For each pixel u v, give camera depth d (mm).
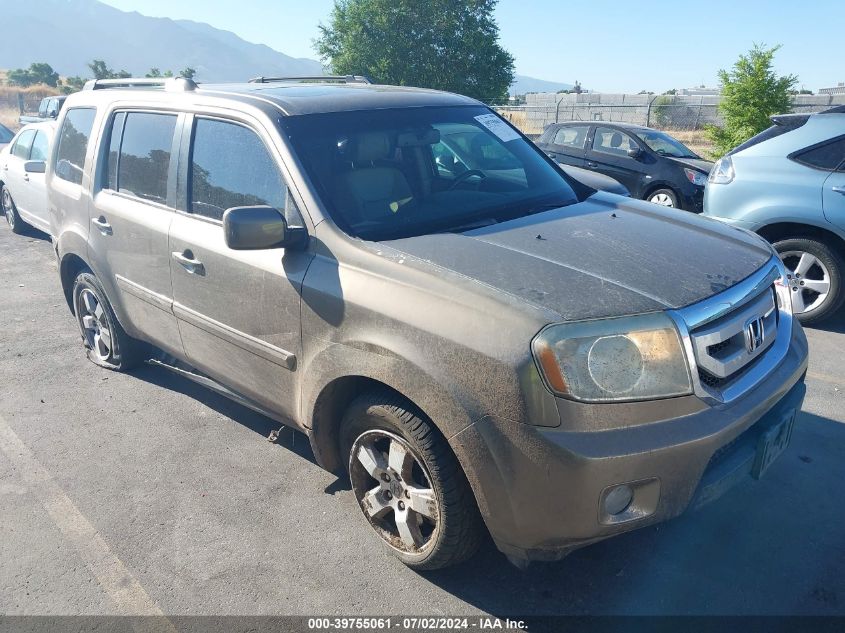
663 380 2342
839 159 5426
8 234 10336
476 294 2473
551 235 3029
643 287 2521
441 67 38344
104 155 4488
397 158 3432
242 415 4465
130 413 4504
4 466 3893
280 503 3492
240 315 3365
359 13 37781
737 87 17734
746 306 2654
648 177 11234
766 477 3574
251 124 3385
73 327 6184
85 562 3094
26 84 65375
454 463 2594
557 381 2266
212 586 2922
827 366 4992
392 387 2662
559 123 12875
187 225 3678
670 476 2332
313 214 3041
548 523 2354
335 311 2840
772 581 2854
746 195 5816
